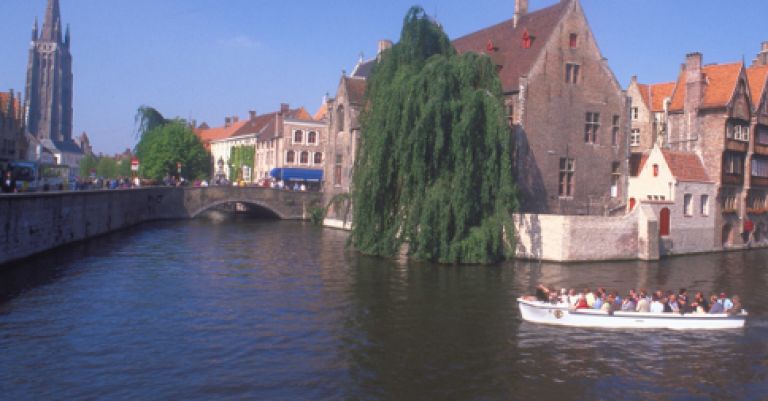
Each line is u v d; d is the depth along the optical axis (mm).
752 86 41406
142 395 12508
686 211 36719
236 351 15352
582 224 31031
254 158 83312
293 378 13617
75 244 33656
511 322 18594
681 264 31875
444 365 14680
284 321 18188
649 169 36938
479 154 28469
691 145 39625
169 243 36062
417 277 25312
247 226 49250
